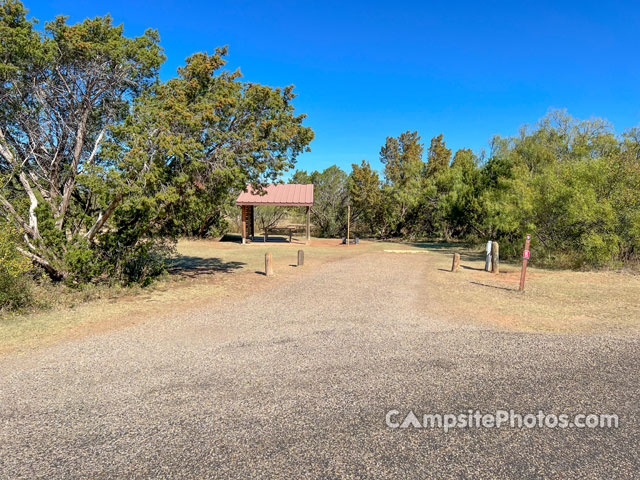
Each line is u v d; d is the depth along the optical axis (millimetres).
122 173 8656
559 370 4559
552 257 15000
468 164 29312
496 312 7414
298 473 2703
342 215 35219
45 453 2961
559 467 2787
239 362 4797
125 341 5605
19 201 9281
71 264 8859
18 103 9031
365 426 3316
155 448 3010
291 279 11320
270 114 10516
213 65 10070
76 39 8711
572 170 14938
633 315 7172
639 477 2682
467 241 27609
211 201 10797
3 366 4664
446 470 2742
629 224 13062
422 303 8188
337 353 5113
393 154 48594
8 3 8375
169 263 13859
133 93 10734
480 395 3908
